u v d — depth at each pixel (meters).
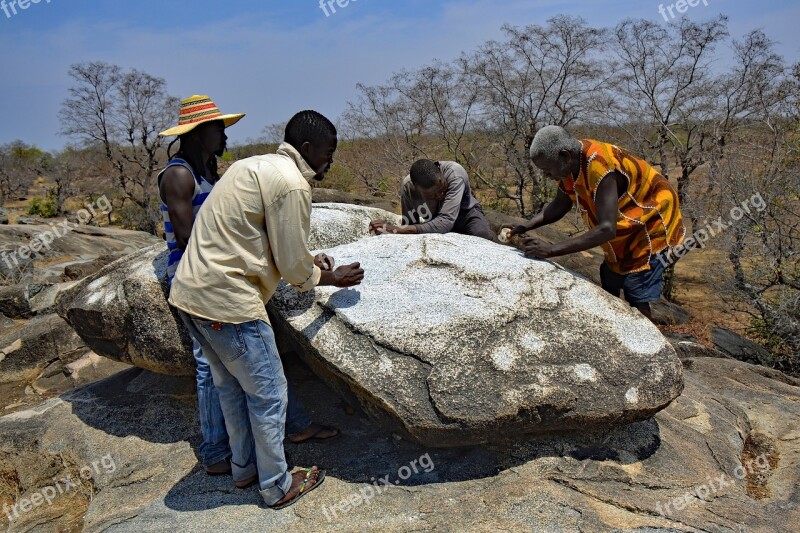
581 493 2.79
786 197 10.55
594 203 3.35
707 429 3.63
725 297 11.26
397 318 2.93
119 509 2.94
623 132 18.34
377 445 3.17
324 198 14.94
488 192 24.23
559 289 3.24
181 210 2.93
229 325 2.49
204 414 3.07
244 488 2.95
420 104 21.84
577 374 2.89
